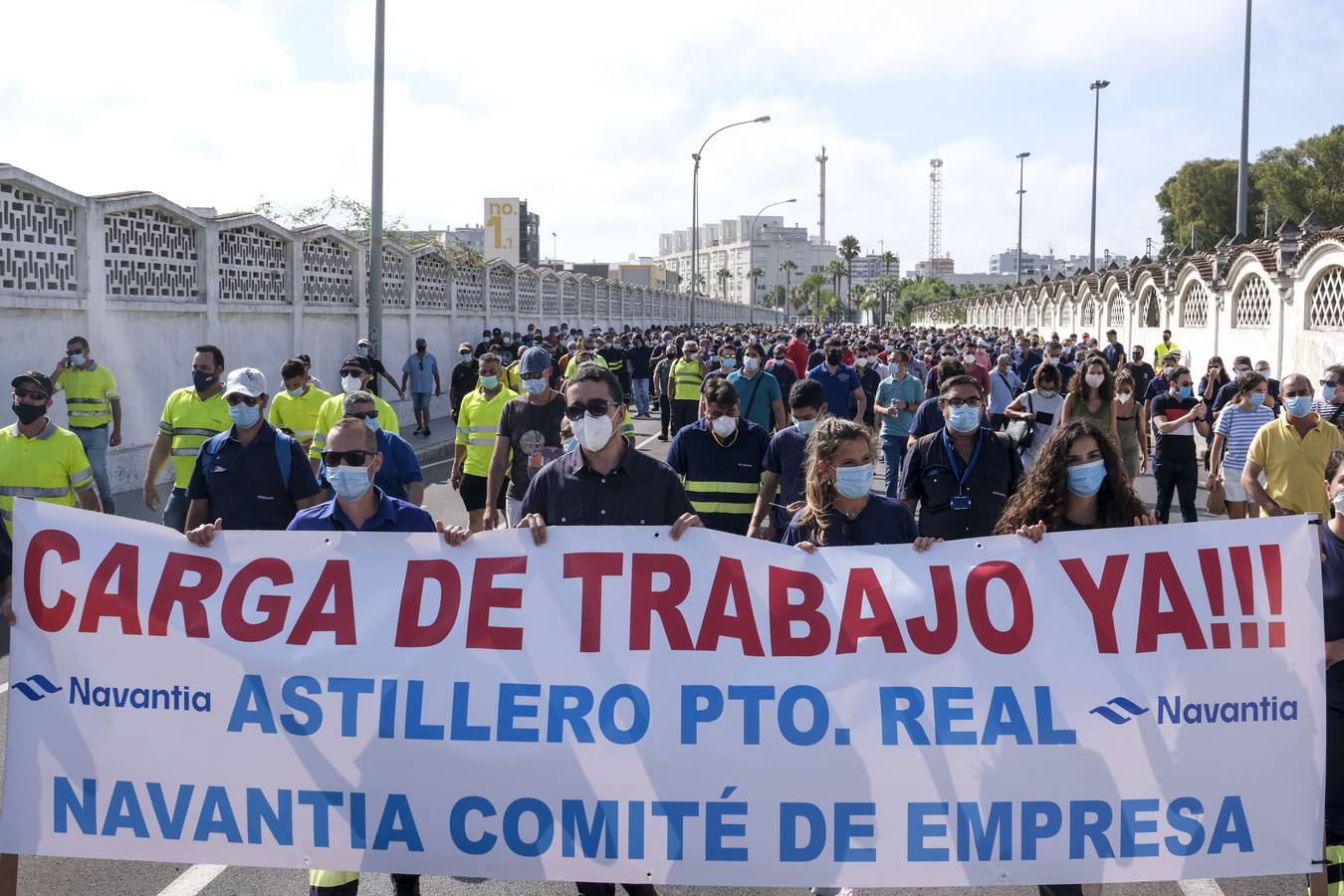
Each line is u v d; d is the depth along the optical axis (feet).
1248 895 15.53
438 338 92.53
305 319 67.51
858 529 15.51
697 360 59.06
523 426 25.39
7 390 42.63
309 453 30.45
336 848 13.42
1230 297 92.02
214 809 13.50
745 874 13.19
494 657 13.57
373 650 13.61
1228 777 13.07
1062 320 171.73
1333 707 13.67
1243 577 13.20
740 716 13.33
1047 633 13.33
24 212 43.34
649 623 13.56
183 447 25.66
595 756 13.35
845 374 40.73
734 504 23.38
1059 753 13.14
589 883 13.48
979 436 20.27
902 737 13.23
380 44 64.28
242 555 13.87
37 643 13.76
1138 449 33.53
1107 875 13.03
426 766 13.41
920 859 13.08
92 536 13.87
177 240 53.93
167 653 13.69
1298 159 244.22
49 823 13.57
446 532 13.82
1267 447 25.39
